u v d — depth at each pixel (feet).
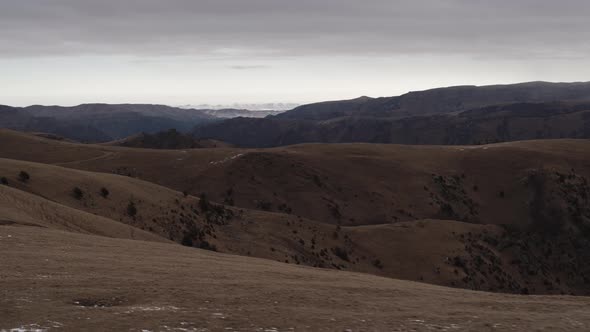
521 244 312.29
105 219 163.22
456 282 238.68
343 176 444.14
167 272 82.33
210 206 249.75
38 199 153.89
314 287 79.56
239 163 436.76
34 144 560.61
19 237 100.58
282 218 260.42
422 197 418.72
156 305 60.03
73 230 136.15
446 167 474.90
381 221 383.45
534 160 455.22
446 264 252.01
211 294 67.77
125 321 52.75
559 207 381.60
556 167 434.71
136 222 199.72
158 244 127.85
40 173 223.30
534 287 275.80
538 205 395.14
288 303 65.67
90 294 63.46
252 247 209.87
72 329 49.49
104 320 52.70
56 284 67.05
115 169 451.94
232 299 65.51
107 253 97.09
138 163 472.85
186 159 476.95
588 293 291.58
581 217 369.71
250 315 57.98
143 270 82.07
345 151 508.94
